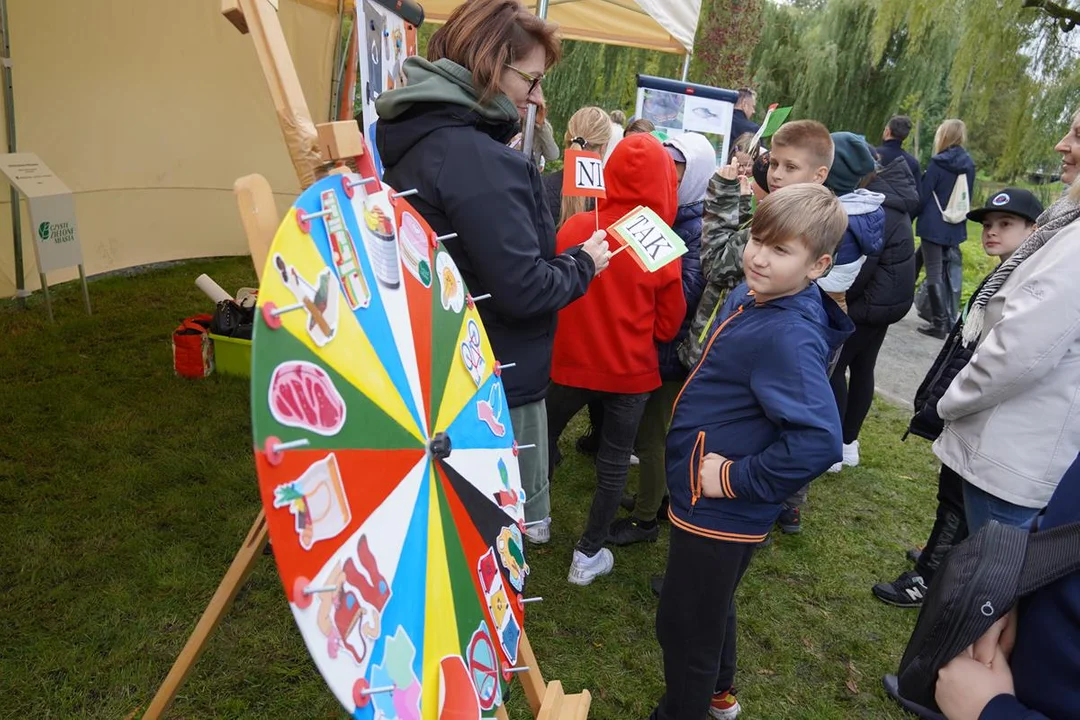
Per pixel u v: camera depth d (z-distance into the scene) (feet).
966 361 8.13
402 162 5.86
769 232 5.67
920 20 35.73
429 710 3.45
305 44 21.44
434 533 3.91
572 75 42.96
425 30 33.99
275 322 3.02
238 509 10.13
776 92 50.70
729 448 6.02
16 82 16.79
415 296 4.31
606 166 8.66
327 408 3.25
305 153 4.04
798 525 11.40
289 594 2.84
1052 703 2.93
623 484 9.23
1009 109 34.55
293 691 7.29
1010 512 7.17
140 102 20.08
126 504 9.95
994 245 9.60
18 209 16.55
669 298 8.73
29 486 10.15
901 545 11.43
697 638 6.37
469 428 4.59
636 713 7.61
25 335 15.43
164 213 21.97
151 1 19.17
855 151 9.47
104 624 7.82
